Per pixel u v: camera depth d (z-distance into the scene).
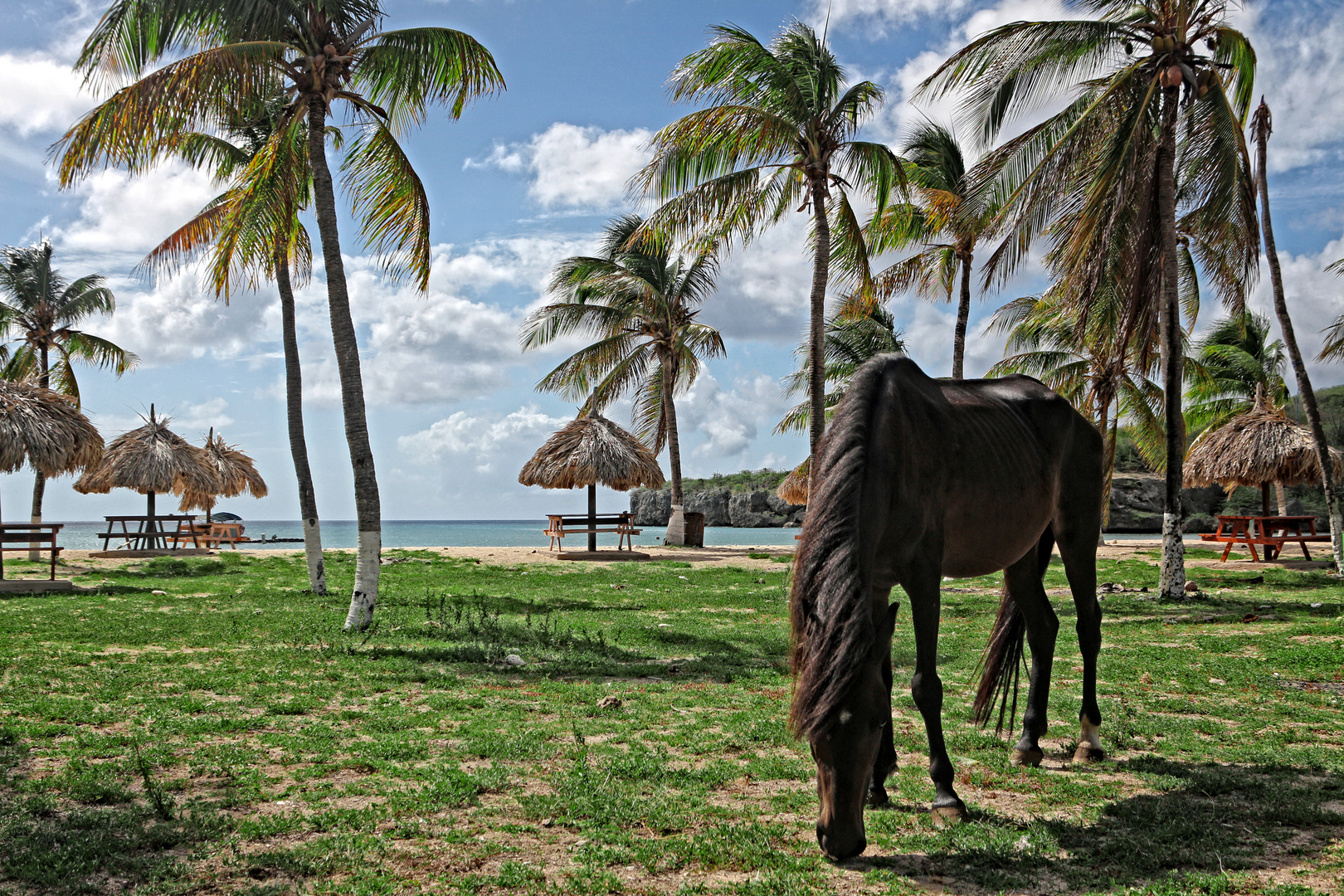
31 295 24.66
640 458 25.17
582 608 13.28
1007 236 15.00
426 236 13.30
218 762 5.15
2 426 16.19
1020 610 5.62
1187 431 34.03
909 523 4.28
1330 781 4.94
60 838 3.91
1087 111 13.41
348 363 11.20
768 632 10.71
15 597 14.68
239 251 15.22
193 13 10.81
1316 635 10.03
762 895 3.47
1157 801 4.66
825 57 18.16
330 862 3.71
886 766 4.61
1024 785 4.96
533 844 4.02
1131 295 13.81
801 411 29.11
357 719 6.37
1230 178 13.86
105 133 10.50
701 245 19.58
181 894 3.42
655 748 5.61
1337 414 52.69
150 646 9.48
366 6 11.62
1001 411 5.24
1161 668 8.34
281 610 12.63
